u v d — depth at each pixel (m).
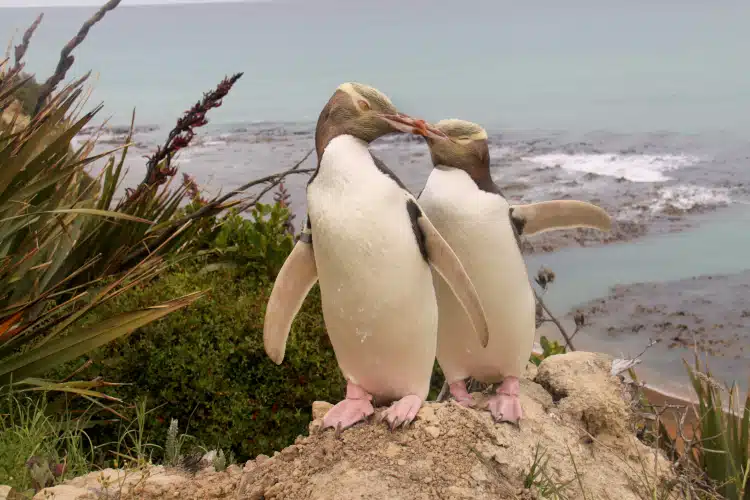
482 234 1.48
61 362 1.84
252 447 1.99
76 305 2.14
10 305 1.99
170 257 2.42
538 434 1.54
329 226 1.35
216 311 2.11
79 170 2.21
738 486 1.73
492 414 1.54
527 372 1.95
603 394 1.67
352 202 1.33
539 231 1.64
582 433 1.62
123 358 2.01
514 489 1.36
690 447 1.82
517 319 1.53
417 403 1.45
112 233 2.25
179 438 1.97
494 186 1.55
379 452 1.38
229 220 2.61
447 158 1.52
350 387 1.49
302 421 2.02
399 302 1.35
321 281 1.40
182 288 2.19
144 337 2.05
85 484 1.55
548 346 2.51
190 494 1.49
